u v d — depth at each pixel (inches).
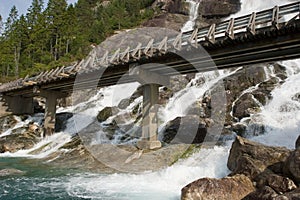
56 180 472.1
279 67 932.0
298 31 457.1
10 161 661.9
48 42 2322.8
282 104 708.7
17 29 2249.0
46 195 390.0
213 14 2055.9
